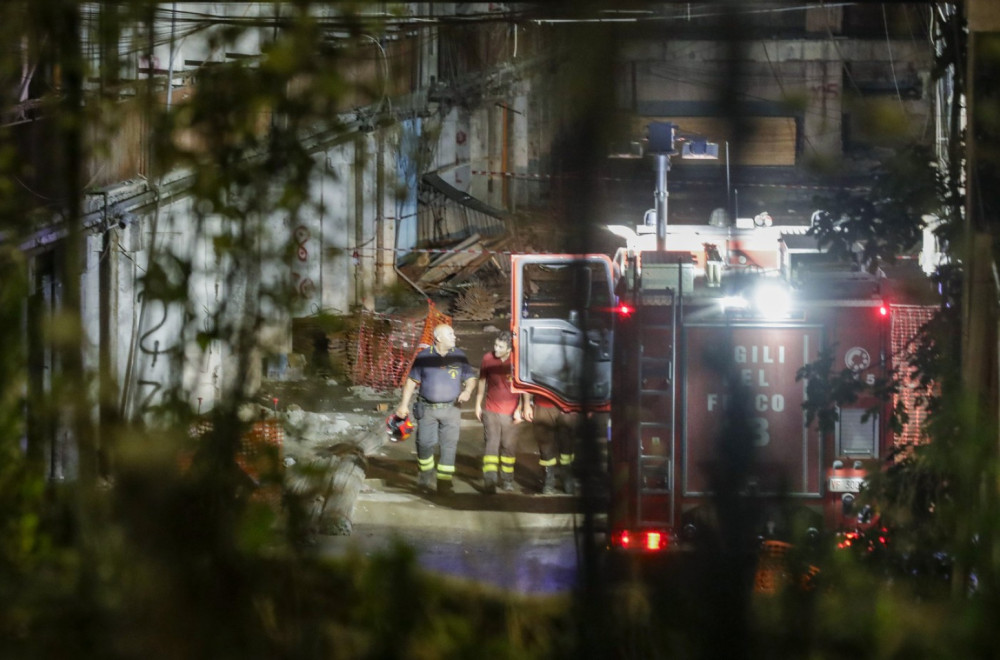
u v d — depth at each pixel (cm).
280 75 1580
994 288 2234
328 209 1662
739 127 2384
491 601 1762
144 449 1566
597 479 2048
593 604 1811
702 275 4112
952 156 2578
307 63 1579
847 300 3600
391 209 7269
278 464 1627
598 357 4119
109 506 1575
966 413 2077
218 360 1722
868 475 2534
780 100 2194
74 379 1606
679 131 4681
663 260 3816
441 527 4184
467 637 1531
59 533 1652
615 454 3606
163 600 1515
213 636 1493
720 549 2394
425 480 4812
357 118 1897
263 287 1620
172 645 1487
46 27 1705
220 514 1577
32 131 2569
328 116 1623
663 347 3634
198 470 1592
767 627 1773
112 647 1477
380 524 4197
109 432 1589
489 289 10638
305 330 1881
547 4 2419
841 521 3569
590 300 4488
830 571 1886
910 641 1602
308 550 1630
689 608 1834
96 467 1620
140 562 1545
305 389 1789
